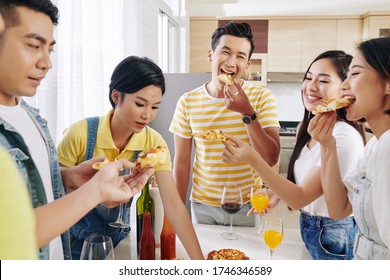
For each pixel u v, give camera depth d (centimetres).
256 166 127
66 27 164
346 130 122
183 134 176
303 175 138
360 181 99
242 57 162
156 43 321
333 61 129
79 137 126
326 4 441
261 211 144
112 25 215
